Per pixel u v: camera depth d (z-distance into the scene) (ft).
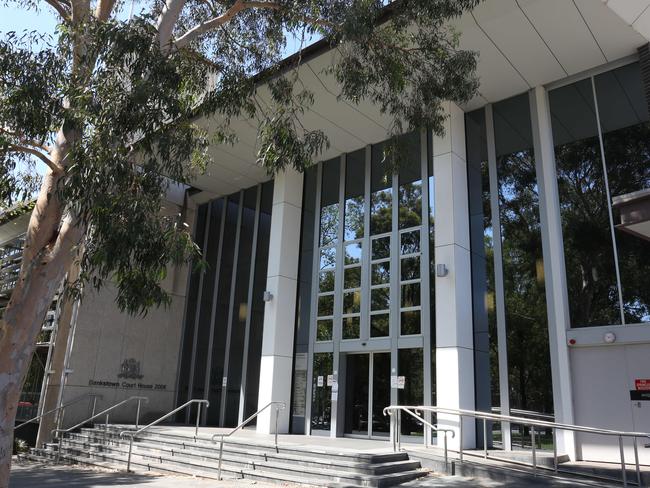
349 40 29.86
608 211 36.42
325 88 41.52
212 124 46.93
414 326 43.42
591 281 36.06
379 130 48.21
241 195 63.26
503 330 38.73
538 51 37.37
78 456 44.39
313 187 55.52
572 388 35.32
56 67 25.39
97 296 57.57
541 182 39.40
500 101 43.39
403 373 43.09
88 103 23.09
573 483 26.96
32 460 46.70
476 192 42.98
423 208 45.29
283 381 49.88
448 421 37.14
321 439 42.98
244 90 31.68
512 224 40.37
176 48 28.12
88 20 26.11
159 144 25.08
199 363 61.46
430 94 33.45
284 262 52.65
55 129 25.70
